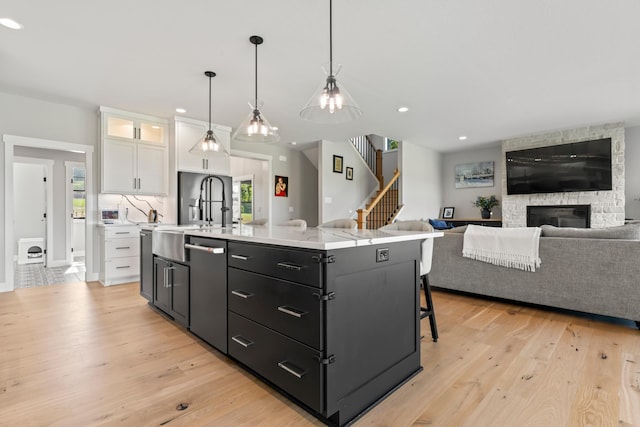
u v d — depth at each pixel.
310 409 1.44
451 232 3.53
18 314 2.93
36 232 6.45
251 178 7.25
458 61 3.11
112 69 3.19
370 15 2.36
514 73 3.39
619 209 5.43
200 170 4.88
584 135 5.73
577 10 2.32
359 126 5.49
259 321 1.67
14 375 1.81
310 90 3.77
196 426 1.37
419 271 1.89
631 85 3.74
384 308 1.63
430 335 2.39
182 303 2.43
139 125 4.57
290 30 2.54
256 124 2.93
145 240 3.14
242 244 1.78
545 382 1.71
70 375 1.81
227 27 2.49
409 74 3.40
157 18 2.37
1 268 3.80
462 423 1.38
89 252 4.40
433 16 2.38
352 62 3.11
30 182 6.43
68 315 2.90
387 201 7.50
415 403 1.54
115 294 3.68
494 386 1.68
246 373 1.83
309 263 1.38
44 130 4.04
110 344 2.24
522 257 2.95
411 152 7.09
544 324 2.62
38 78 3.39
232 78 3.43
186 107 4.32
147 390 1.66
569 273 2.76
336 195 6.77
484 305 3.16
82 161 6.27
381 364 1.60
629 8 2.30
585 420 1.38
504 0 2.21
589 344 2.21
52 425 1.37
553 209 6.12
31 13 2.29
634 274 2.47
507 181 6.61
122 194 4.52
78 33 2.56
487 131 5.93
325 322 1.34
